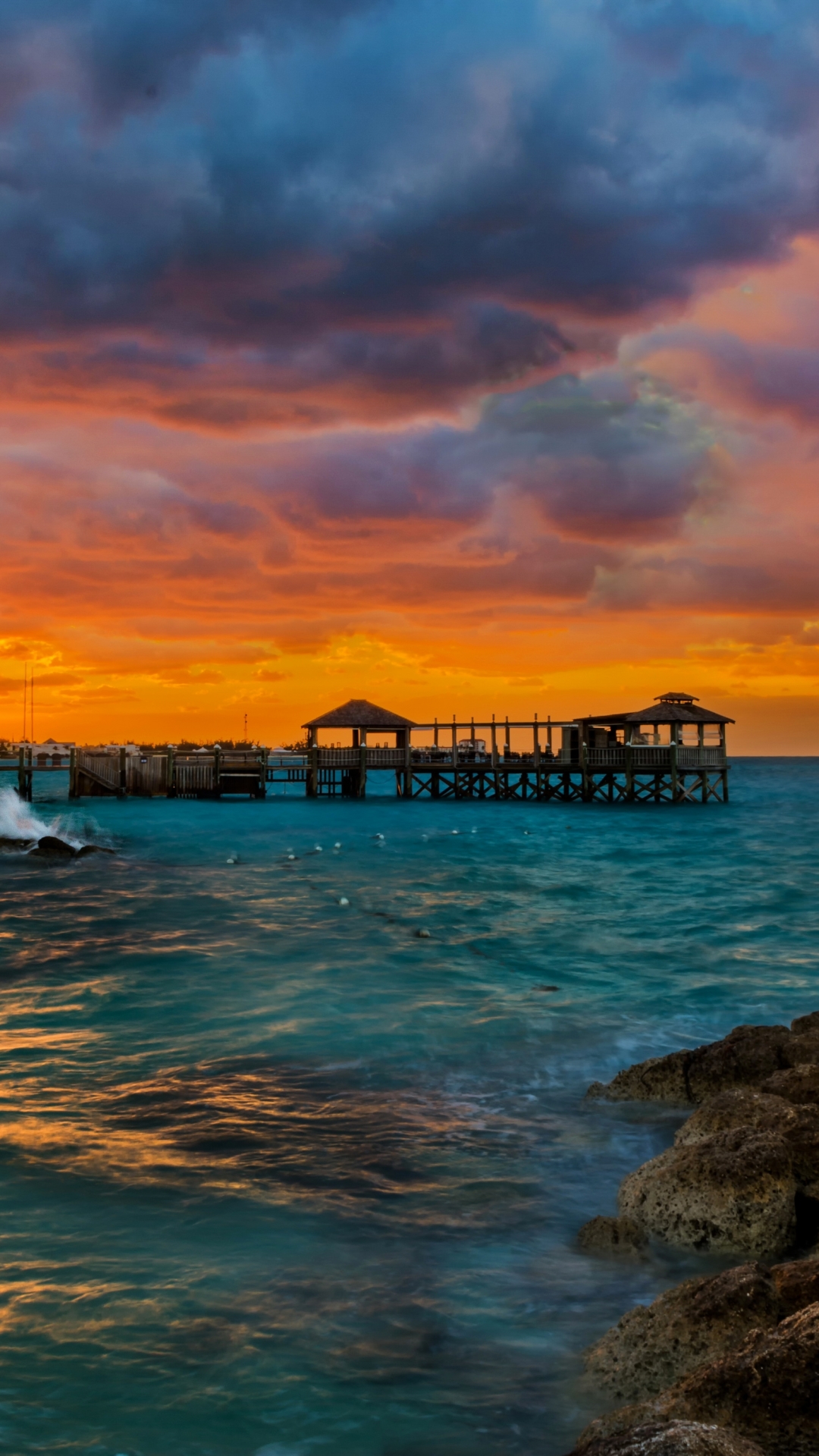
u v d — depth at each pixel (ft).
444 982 49.37
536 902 77.00
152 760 202.28
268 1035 39.65
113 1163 26.55
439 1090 33.55
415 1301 20.04
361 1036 39.63
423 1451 15.64
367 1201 24.67
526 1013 43.37
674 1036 40.29
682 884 88.38
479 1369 17.88
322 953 56.13
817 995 47.11
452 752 215.92
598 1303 20.24
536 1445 15.85
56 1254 21.42
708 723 194.70
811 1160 23.91
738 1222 22.08
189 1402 16.63
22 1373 17.28
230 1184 25.39
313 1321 19.17
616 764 196.34
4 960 54.19
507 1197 25.27
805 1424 14.52
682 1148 25.03
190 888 83.25
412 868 99.25
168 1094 32.53
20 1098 31.91
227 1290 20.17
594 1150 28.63
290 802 203.00
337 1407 16.66
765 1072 31.60
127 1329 18.67
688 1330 17.39
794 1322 16.06
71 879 88.99
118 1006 44.32
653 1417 15.10
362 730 222.48
